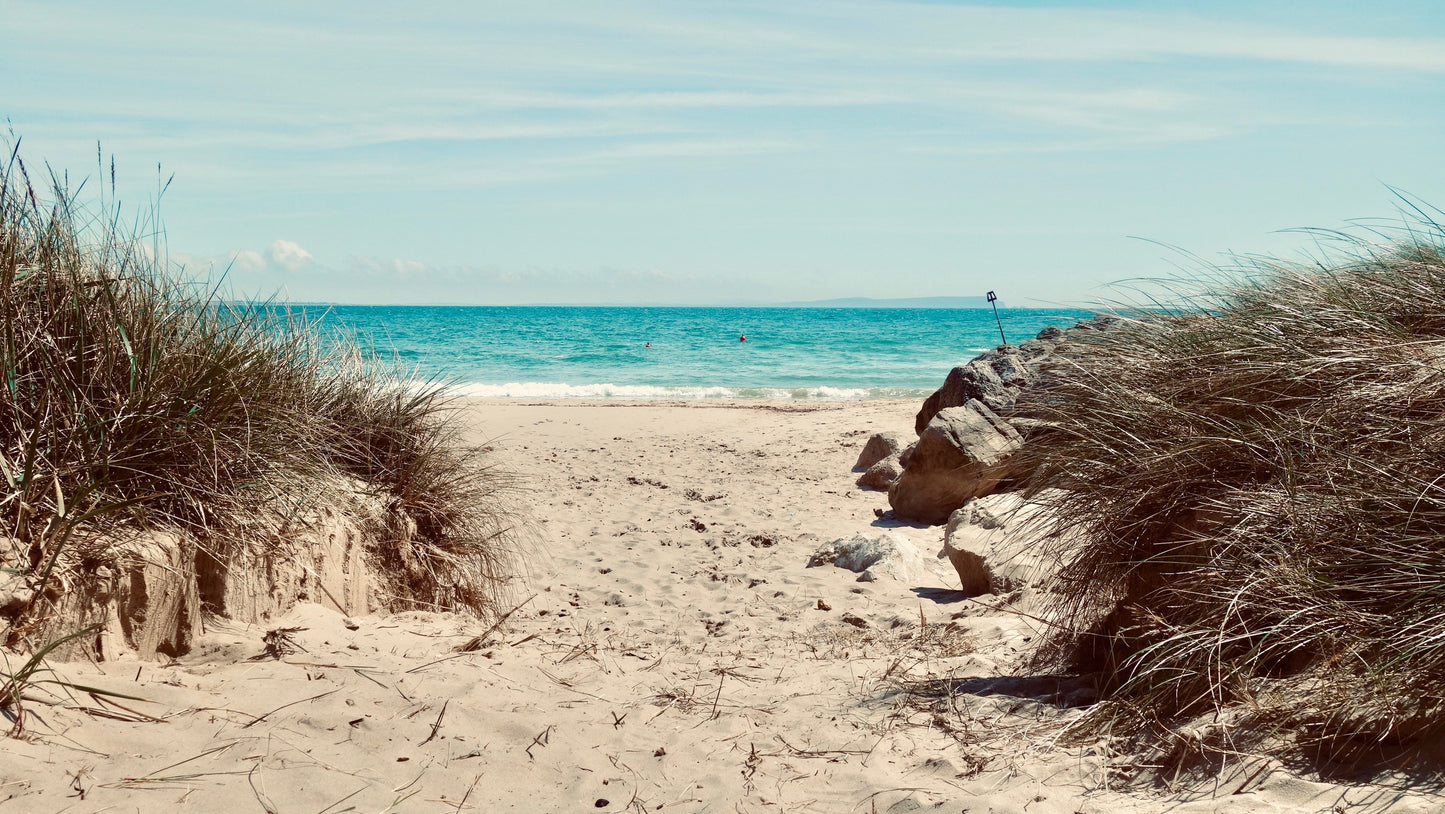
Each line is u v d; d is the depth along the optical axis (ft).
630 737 11.87
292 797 9.35
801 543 27.48
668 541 27.61
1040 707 12.33
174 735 10.04
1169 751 10.13
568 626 18.42
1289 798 8.80
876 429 50.75
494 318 304.50
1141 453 12.87
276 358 15.84
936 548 26.23
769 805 10.18
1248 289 14.69
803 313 419.95
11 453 11.34
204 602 12.91
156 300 13.57
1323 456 11.21
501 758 10.80
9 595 10.18
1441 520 9.95
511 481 21.74
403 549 17.51
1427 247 13.70
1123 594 13.23
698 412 63.93
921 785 10.43
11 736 9.15
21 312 12.16
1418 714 8.96
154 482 12.51
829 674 14.93
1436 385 10.82
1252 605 10.55
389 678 12.35
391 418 18.92
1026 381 33.40
